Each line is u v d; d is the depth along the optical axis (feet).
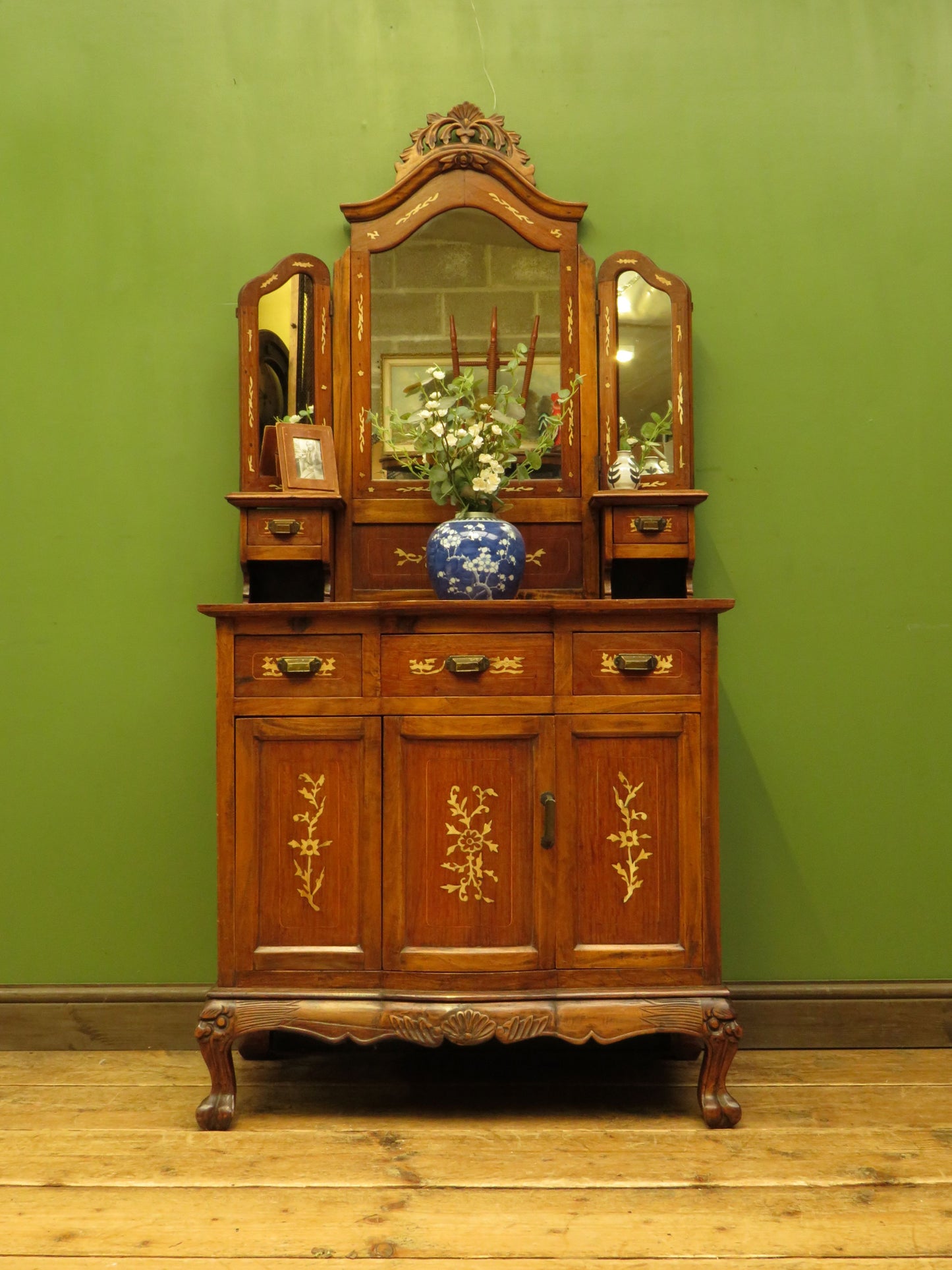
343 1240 5.22
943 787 8.29
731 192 8.36
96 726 8.29
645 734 6.69
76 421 8.34
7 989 8.13
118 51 8.36
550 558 8.15
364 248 8.20
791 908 8.24
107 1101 7.04
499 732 6.66
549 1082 7.36
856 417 8.34
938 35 8.37
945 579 8.34
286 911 6.69
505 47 8.39
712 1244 5.16
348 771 6.72
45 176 8.35
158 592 8.32
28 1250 5.14
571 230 8.24
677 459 8.07
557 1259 5.05
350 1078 7.43
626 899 6.65
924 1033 8.07
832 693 8.30
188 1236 5.27
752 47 8.39
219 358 8.34
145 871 8.25
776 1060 7.80
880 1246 5.16
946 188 8.35
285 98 8.37
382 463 8.16
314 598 8.19
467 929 6.63
